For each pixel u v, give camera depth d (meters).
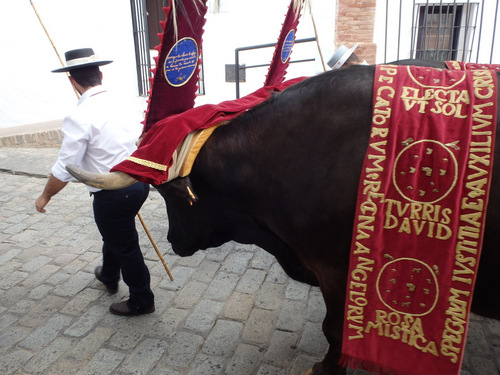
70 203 5.34
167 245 4.17
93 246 4.22
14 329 3.00
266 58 8.34
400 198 1.53
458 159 1.47
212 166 1.98
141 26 8.91
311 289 3.35
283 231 1.91
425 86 1.60
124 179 1.86
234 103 2.15
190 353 2.72
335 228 1.70
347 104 1.67
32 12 7.94
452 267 1.51
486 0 6.47
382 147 1.55
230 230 2.29
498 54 6.68
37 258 4.01
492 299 1.66
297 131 1.77
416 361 1.65
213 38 8.46
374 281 1.62
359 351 1.73
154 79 2.08
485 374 2.48
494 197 1.46
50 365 2.66
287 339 2.81
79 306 3.25
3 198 5.56
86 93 2.68
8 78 8.01
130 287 2.99
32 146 7.95
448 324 1.56
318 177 1.70
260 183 1.89
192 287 3.46
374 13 6.17
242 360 2.65
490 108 1.49
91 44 8.59
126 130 2.73
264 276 3.57
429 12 6.63
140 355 2.72
